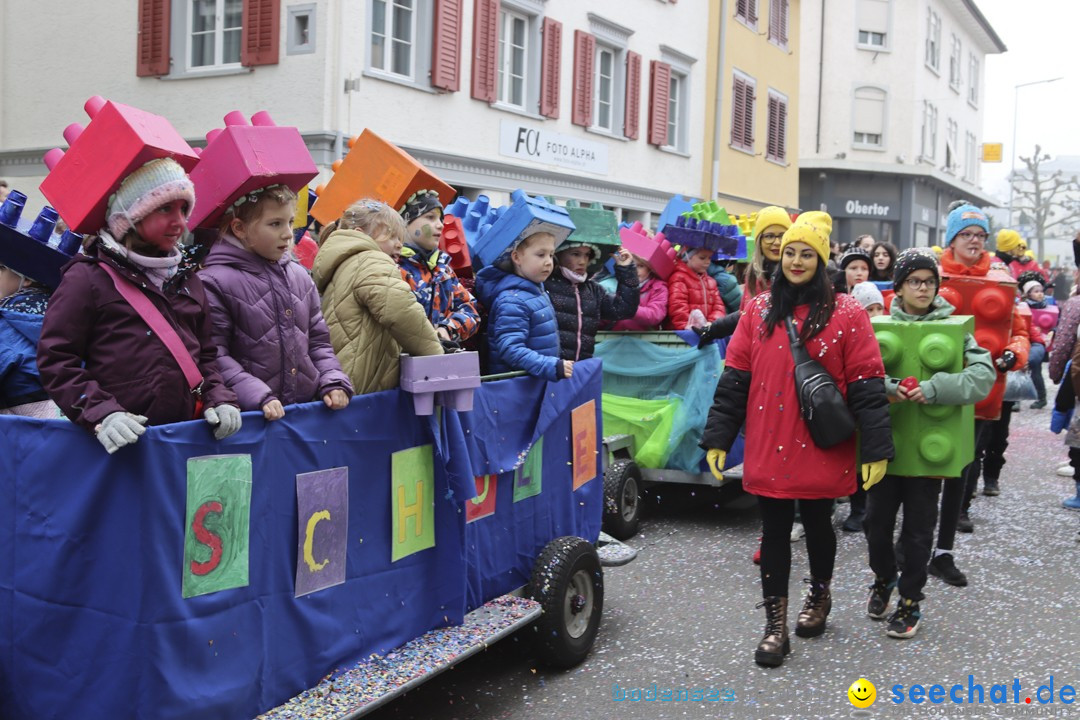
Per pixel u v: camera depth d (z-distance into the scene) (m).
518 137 15.73
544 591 4.33
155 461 2.69
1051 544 6.69
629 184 19.08
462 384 3.74
